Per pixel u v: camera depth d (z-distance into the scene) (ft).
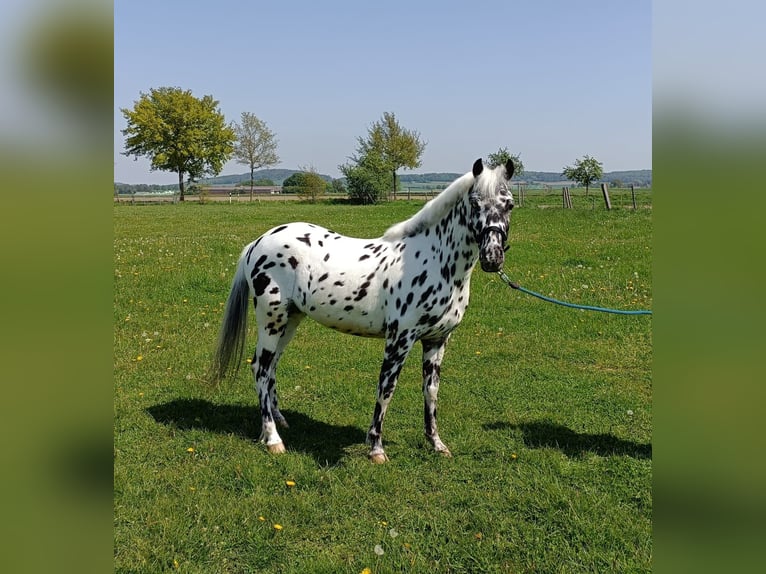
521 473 14.17
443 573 10.60
